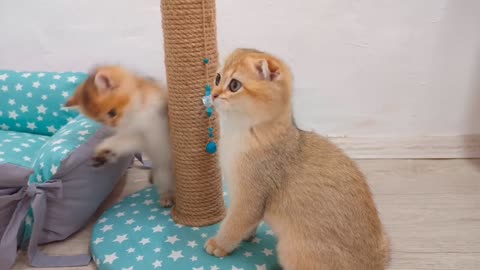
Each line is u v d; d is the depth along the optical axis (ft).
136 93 2.58
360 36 3.44
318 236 2.20
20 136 3.16
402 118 3.62
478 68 3.46
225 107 2.15
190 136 2.61
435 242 2.70
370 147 3.63
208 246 2.48
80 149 2.63
